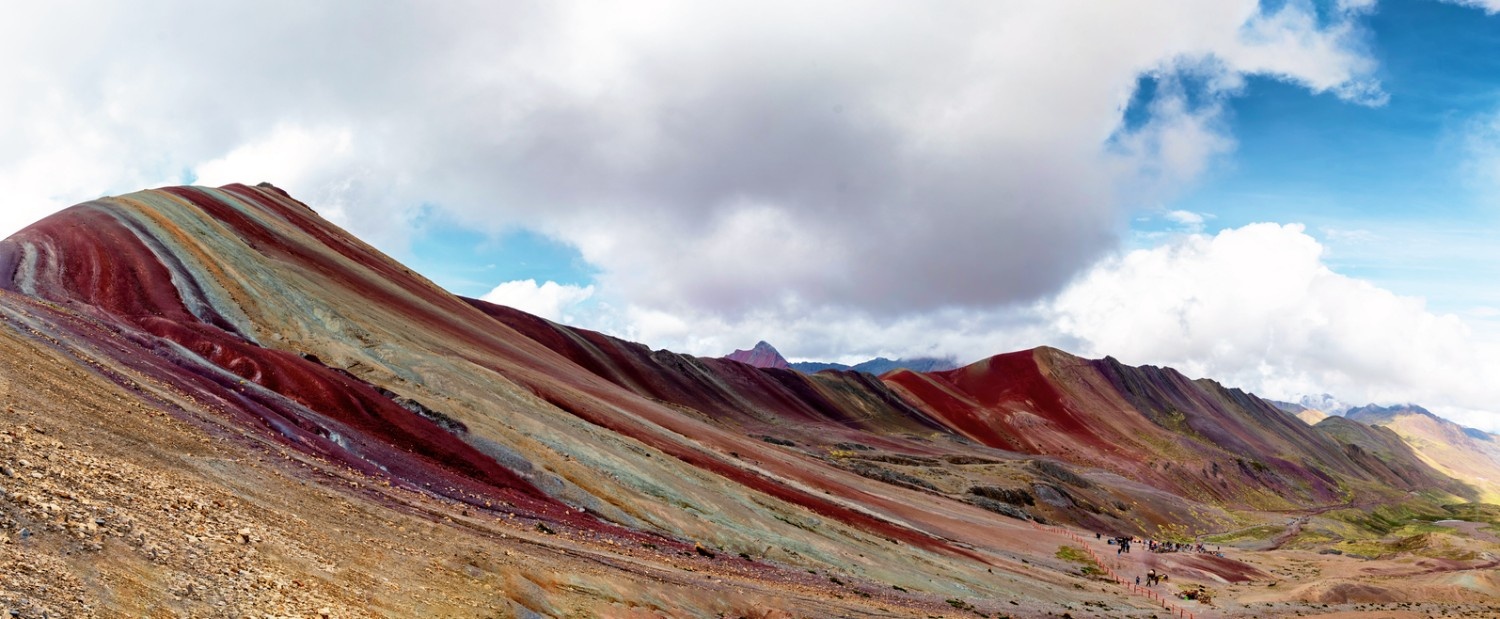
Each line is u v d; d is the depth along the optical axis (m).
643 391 174.00
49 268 60.59
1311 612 81.81
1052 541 108.31
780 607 38.31
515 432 57.56
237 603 16.81
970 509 118.69
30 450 19.92
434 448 49.00
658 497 57.41
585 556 36.22
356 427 47.28
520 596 26.59
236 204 100.50
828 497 85.56
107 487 19.86
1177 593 86.25
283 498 27.52
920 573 62.91
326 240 114.69
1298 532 175.12
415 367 64.50
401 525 30.38
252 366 49.97
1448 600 96.69
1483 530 192.62
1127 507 172.25
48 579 13.94
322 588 20.06
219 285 67.88
